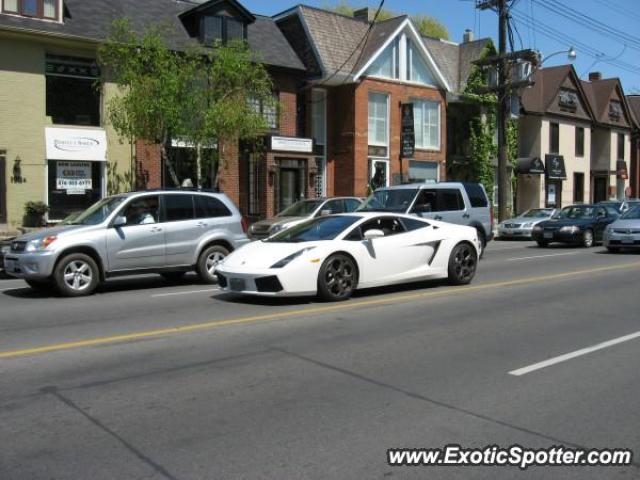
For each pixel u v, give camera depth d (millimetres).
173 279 13820
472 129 36000
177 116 18828
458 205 16672
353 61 29297
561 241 21844
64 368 6383
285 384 5855
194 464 4176
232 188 25422
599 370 6383
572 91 42906
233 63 19812
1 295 11578
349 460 4254
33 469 4113
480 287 11719
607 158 46938
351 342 7449
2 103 20547
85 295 11352
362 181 29516
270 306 9734
